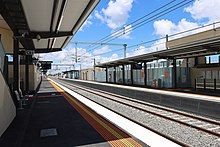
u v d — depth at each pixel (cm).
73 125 1074
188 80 3844
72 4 1356
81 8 1439
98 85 3884
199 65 3594
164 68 3994
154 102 1955
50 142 812
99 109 1636
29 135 905
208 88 3369
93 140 829
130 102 2138
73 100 2167
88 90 3788
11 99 1179
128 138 856
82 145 772
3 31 1916
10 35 1977
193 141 869
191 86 3819
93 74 7881
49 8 1423
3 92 968
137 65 4250
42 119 1223
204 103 1365
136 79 4856
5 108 1001
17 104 1614
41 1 1291
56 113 1413
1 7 1315
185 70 3844
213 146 809
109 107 1752
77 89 3994
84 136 883
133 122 1194
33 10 1448
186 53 2920
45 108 1627
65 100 2159
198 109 1415
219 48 2239
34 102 1988
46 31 2055
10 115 1121
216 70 3272
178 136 941
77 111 1493
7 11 1423
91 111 1504
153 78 4347
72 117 1276
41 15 1563
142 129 1038
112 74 6050
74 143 795
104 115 1385
